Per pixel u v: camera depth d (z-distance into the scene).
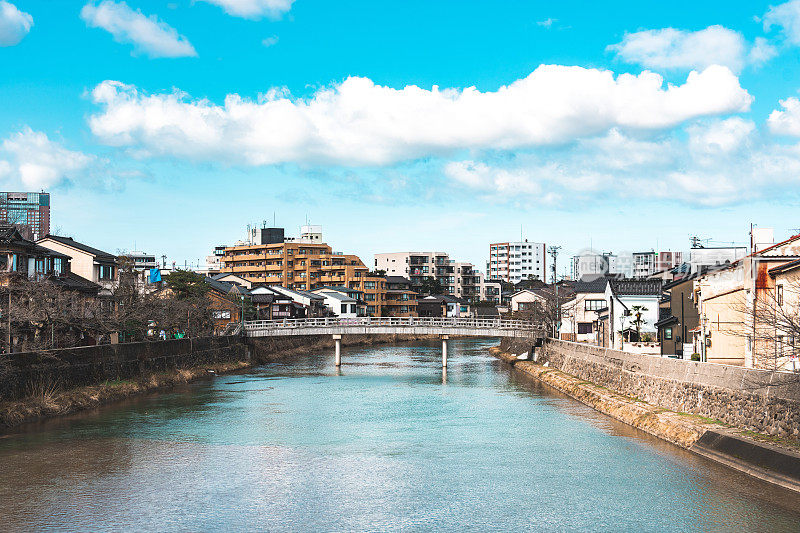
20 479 28.41
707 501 25.17
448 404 49.09
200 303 76.62
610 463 30.95
